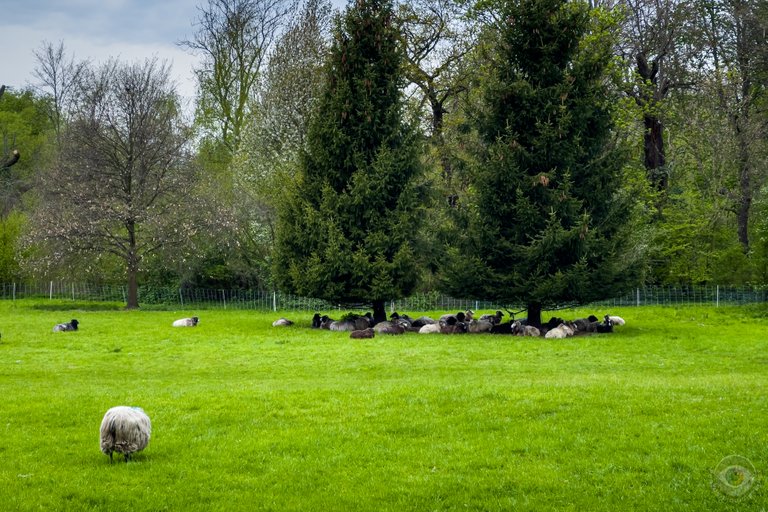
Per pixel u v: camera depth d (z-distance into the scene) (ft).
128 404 58.08
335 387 65.41
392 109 125.49
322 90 134.72
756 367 79.77
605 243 111.86
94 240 166.71
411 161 124.57
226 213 170.09
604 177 114.01
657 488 38.81
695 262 168.96
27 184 226.17
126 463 43.32
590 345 97.76
